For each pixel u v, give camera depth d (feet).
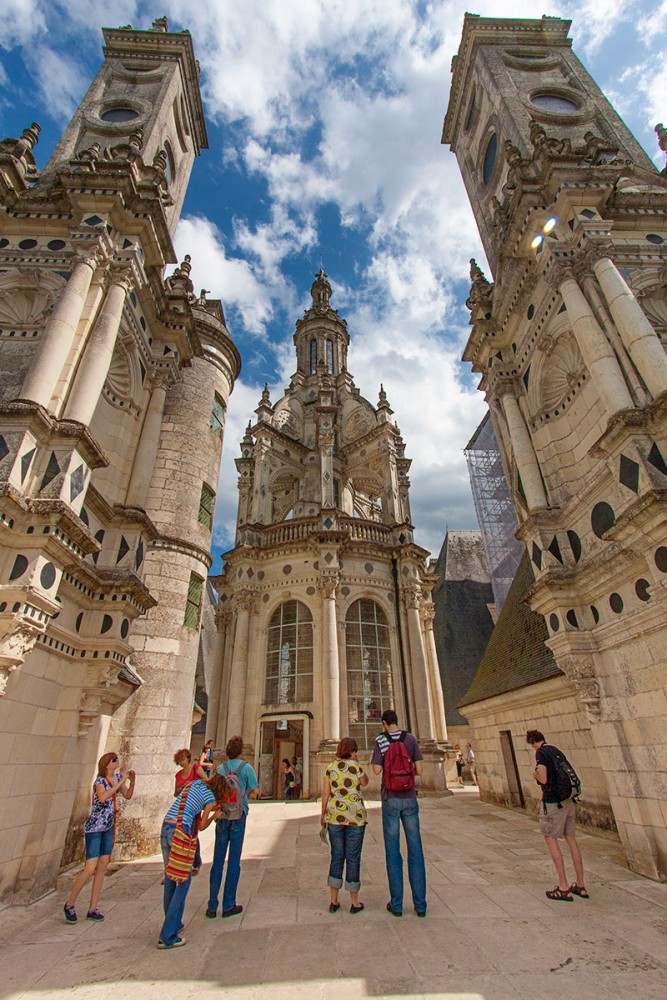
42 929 18.15
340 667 65.62
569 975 13.58
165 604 39.37
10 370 27.30
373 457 91.71
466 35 56.90
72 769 25.98
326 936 16.74
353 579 71.67
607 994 12.59
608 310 28.27
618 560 25.21
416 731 66.23
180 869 16.67
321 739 60.54
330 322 126.41
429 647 76.33
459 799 59.67
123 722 34.37
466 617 118.73
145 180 34.88
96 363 26.84
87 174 31.53
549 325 34.17
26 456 22.35
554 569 30.17
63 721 25.77
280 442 93.04
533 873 24.36
